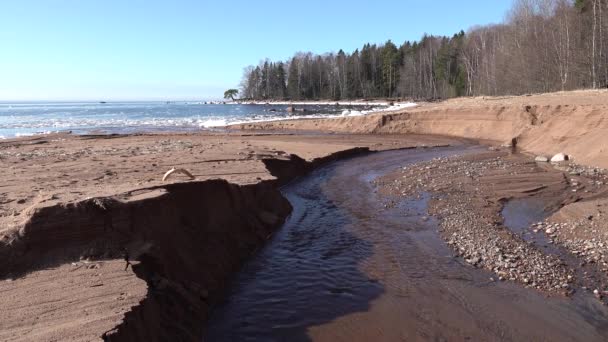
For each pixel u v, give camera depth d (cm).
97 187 818
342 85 10438
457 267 812
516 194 1330
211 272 727
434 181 1543
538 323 621
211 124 4012
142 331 474
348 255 884
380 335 595
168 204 725
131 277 547
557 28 4534
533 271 782
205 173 1256
